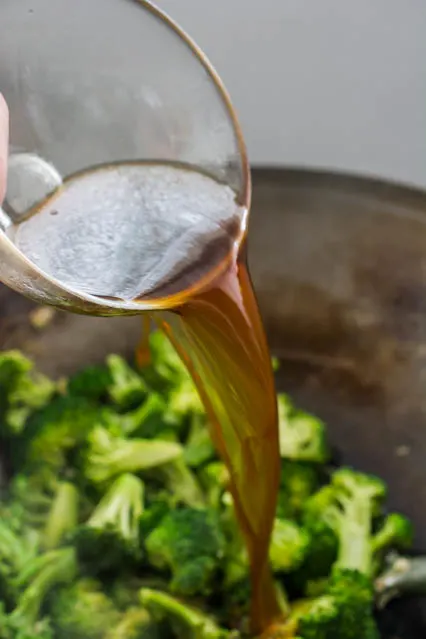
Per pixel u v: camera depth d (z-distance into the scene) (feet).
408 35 2.02
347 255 1.82
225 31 2.04
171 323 1.38
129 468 1.72
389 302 1.81
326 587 1.62
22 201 1.35
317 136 2.15
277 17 2.02
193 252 1.34
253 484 1.46
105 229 1.34
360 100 2.10
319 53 2.05
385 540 1.68
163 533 1.60
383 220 1.78
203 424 1.79
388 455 1.79
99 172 1.41
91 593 1.62
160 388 1.87
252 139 2.15
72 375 1.90
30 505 1.72
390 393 1.81
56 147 1.40
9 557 1.62
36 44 1.35
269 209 1.82
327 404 1.85
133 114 1.40
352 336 1.84
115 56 1.37
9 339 1.84
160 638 1.62
